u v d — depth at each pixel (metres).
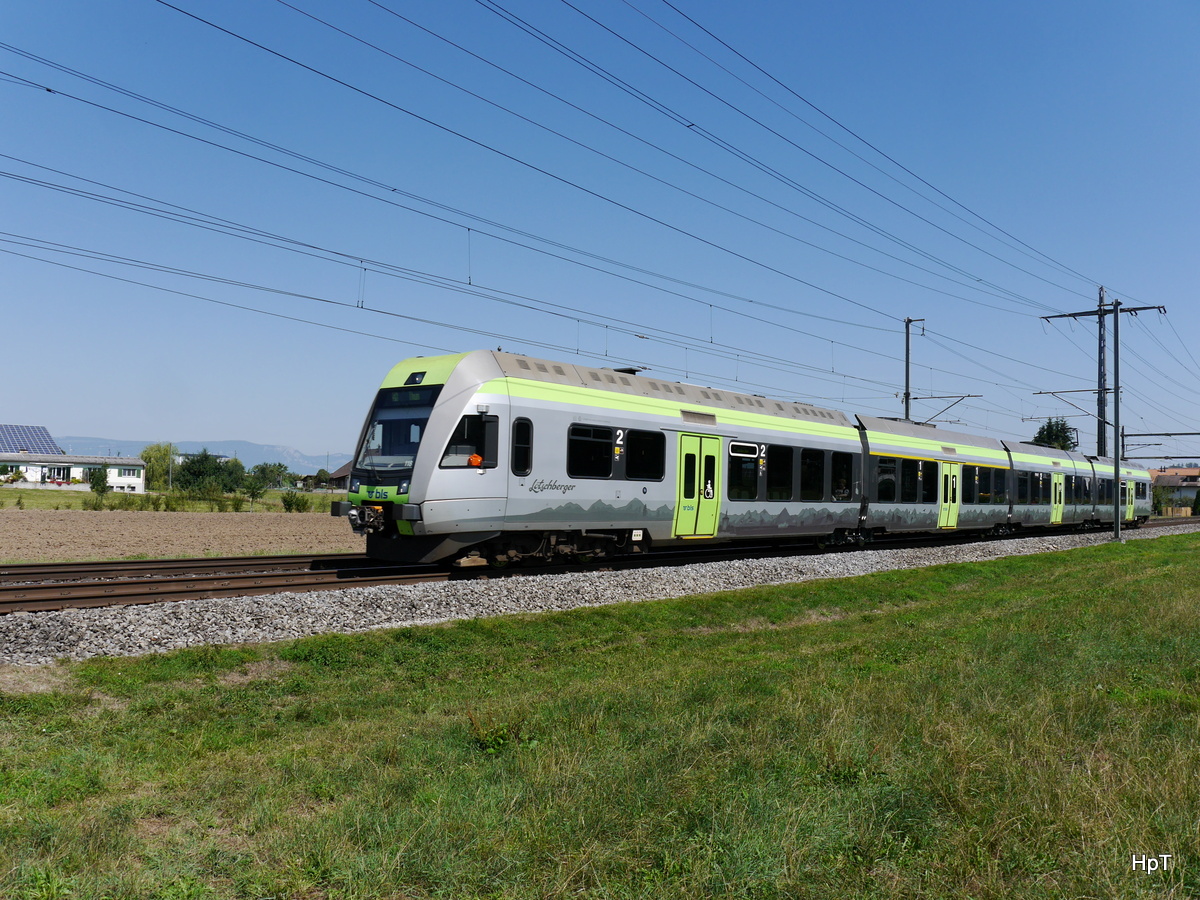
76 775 6.25
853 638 13.10
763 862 4.67
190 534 28.08
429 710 8.39
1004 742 6.76
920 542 28.72
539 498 15.73
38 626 9.64
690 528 18.81
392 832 5.03
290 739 7.55
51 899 4.22
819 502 22.42
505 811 5.39
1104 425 43.50
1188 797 5.52
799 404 23.05
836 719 7.16
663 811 5.38
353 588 12.89
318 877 4.63
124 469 98.25
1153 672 9.73
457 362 15.38
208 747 7.22
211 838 5.20
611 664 11.02
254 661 9.94
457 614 12.69
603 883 4.54
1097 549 30.08
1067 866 4.70
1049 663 10.02
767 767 6.21
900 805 5.49
